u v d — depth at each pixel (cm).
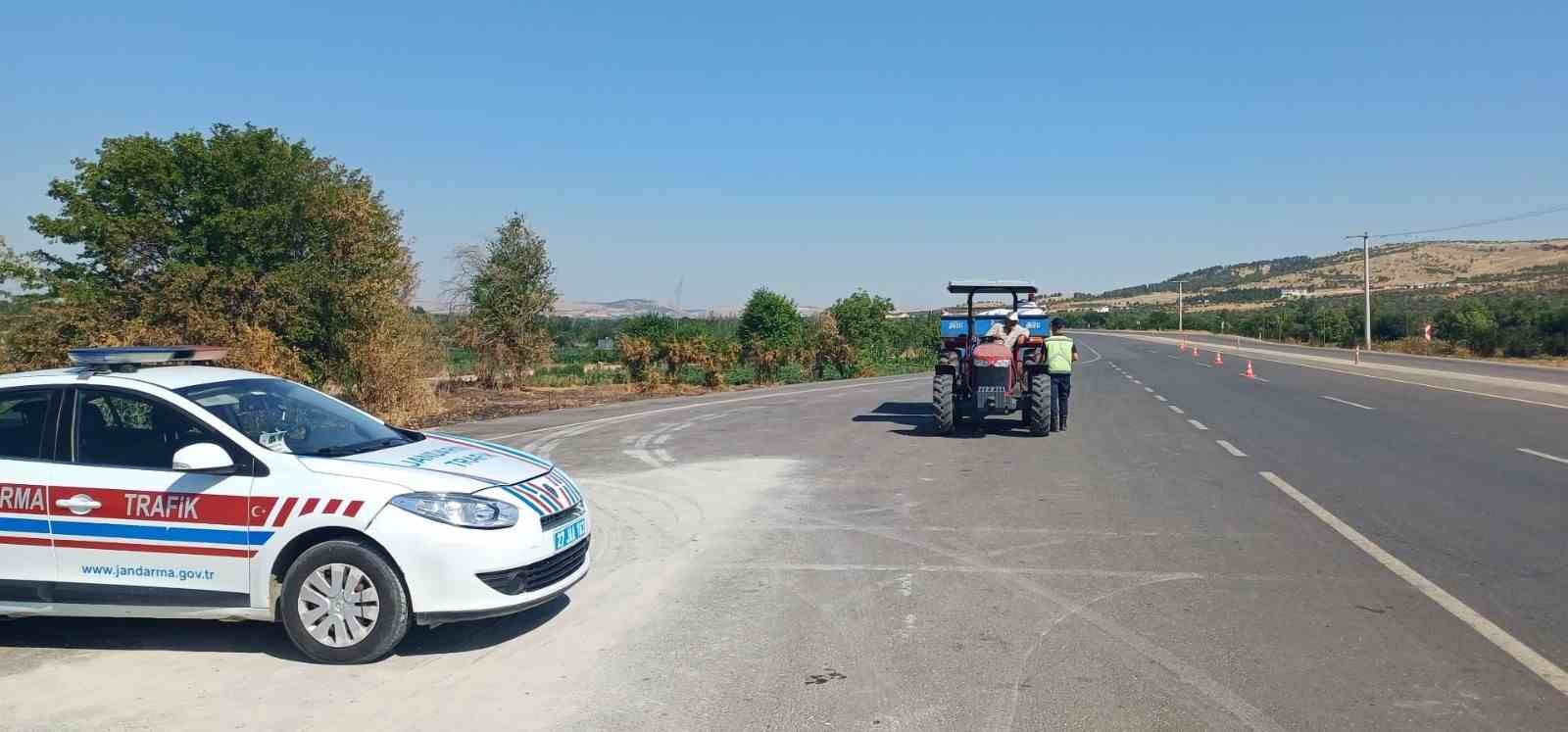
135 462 604
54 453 609
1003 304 1922
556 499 637
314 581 579
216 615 592
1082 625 625
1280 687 515
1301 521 934
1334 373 3656
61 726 488
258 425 634
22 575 598
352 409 737
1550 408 2097
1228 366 4416
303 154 1947
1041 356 1725
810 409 2356
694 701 509
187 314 1673
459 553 574
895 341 6025
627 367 3291
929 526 938
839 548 854
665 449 1568
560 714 495
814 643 598
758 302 4944
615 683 537
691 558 824
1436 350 5722
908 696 511
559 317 3428
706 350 3403
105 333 1623
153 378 636
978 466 1330
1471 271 15288
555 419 2136
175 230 1752
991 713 486
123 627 652
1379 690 509
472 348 3225
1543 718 471
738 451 1532
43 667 575
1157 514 980
